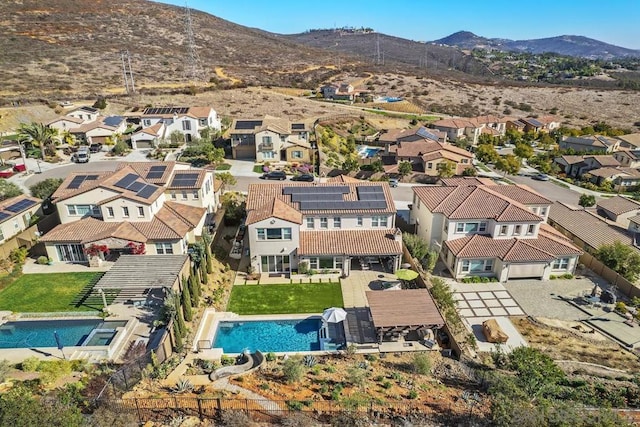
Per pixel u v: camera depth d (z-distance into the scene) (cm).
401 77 18162
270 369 2959
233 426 2270
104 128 8688
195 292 3694
